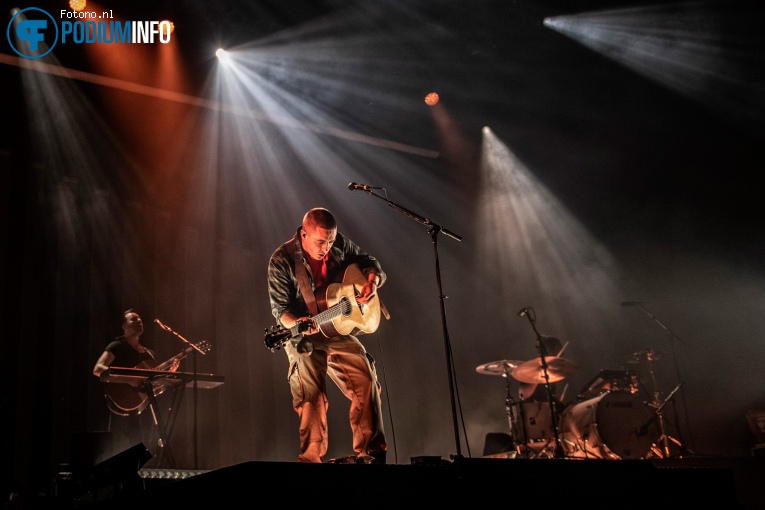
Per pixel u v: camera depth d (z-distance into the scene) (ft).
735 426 30.17
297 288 15.75
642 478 13.69
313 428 14.69
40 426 24.94
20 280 25.91
